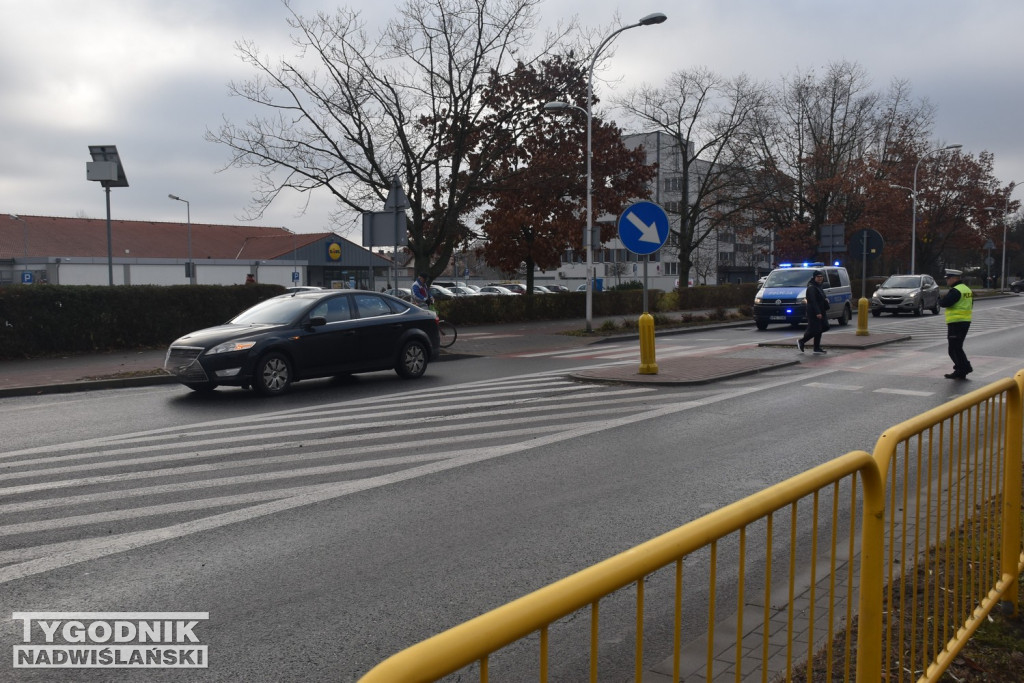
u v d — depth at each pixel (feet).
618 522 20.31
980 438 13.38
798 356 58.08
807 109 160.35
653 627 14.30
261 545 18.71
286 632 14.12
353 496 22.82
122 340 62.85
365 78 81.46
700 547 6.89
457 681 12.47
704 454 27.86
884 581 10.87
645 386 44.16
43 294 58.49
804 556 15.56
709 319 100.83
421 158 84.84
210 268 181.47
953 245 215.31
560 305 104.17
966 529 12.62
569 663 13.07
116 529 19.97
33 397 43.04
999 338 74.23
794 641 13.05
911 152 178.70
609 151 118.21
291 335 42.96
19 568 17.37
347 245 223.30
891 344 67.62
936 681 10.97
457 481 24.38
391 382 47.39
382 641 13.75
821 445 29.19
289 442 30.25
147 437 31.58
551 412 36.35
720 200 147.23
